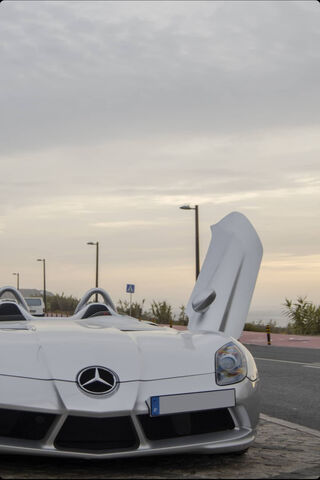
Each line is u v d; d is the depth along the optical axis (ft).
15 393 11.09
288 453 14.02
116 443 11.26
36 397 11.05
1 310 16.26
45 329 13.70
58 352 11.93
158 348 12.67
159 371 11.85
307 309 92.53
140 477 11.12
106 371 11.52
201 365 12.27
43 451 10.85
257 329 103.35
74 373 11.39
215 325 14.71
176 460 12.64
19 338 12.67
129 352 12.19
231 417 12.17
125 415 11.08
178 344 13.07
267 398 24.93
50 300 200.23
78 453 10.88
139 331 14.35
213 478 11.32
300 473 11.96
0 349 12.01
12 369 11.44
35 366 11.54
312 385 29.27
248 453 13.87
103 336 13.07
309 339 77.00
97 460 11.61
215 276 15.79
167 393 11.50
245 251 15.62
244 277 15.23
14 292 18.52
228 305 14.90
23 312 16.29
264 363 41.81
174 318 120.98
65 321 15.69
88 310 17.22
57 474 11.13
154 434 11.82
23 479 10.66
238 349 12.87
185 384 11.76
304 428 17.60
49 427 11.05
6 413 11.25
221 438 11.79
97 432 11.23
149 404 11.27
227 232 16.47
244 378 12.45
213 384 11.98
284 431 17.12
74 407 10.93
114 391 11.28
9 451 10.89
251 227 15.97
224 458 13.11
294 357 47.60
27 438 11.42
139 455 11.07
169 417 12.00
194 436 11.84
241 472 11.91
